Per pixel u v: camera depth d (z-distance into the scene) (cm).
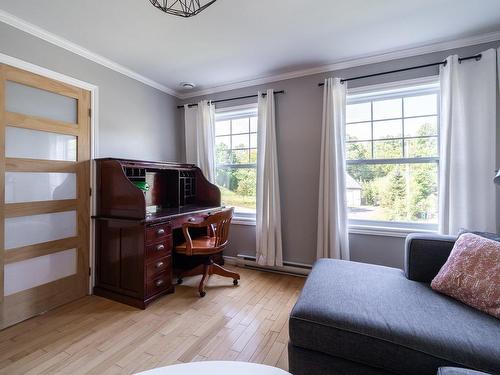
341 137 257
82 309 212
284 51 241
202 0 165
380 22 197
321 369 119
